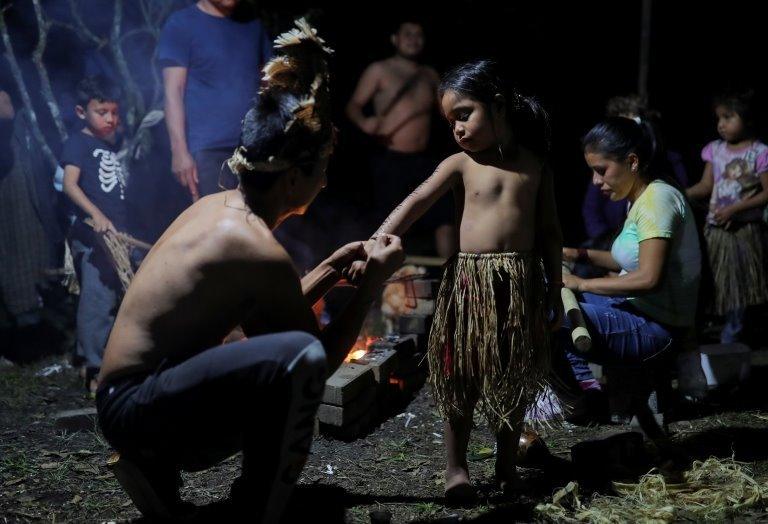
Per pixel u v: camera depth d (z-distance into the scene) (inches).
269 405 96.7
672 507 121.5
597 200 221.5
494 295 121.2
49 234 224.4
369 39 341.1
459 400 125.1
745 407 171.0
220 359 96.1
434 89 259.8
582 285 145.2
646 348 144.6
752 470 138.8
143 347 100.2
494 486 132.9
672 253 144.0
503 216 121.2
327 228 304.3
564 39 358.9
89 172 182.9
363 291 106.0
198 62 199.6
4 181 216.2
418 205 122.6
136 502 114.3
